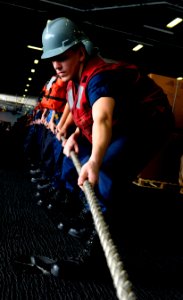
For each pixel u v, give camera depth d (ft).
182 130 11.27
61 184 11.38
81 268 5.74
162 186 10.76
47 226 8.54
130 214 10.43
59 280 5.48
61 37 5.48
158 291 5.62
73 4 26.96
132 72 5.60
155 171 10.80
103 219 2.40
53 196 11.41
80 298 4.94
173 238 9.45
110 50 33.81
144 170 10.70
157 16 26.71
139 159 6.09
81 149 6.98
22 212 9.50
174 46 31.58
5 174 15.92
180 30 28.96
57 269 5.56
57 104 12.00
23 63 53.47
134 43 31.99
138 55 34.65
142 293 5.42
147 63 36.24
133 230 9.46
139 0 23.71
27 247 6.75
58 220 9.24
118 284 1.65
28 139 16.96
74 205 10.77
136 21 28.50
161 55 34.24
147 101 5.75
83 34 5.80
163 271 6.66
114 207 6.31
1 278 5.19
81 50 5.48
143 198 10.80
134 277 6.08
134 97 5.62
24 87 80.74
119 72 5.24
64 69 5.53
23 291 4.87
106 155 5.90
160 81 11.13
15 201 10.68
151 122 5.83
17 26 31.22
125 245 8.08
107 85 4.73
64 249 6.97
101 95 4.55
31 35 33.35
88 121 5.78
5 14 29.48
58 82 11.88
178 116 11.22
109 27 29.50
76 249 7.07
